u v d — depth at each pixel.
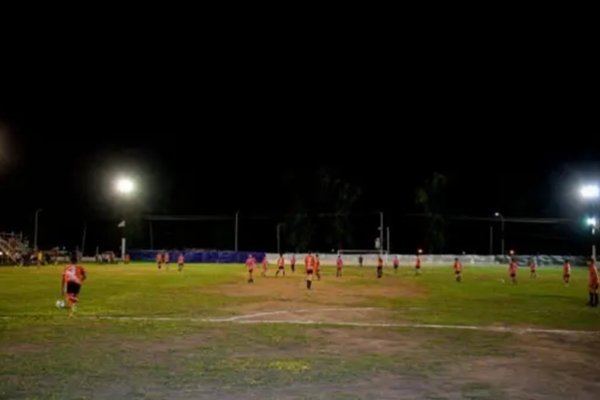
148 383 12.88
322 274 59.16
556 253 112.06
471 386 12.95
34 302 28.66
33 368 14.18
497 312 26.59
